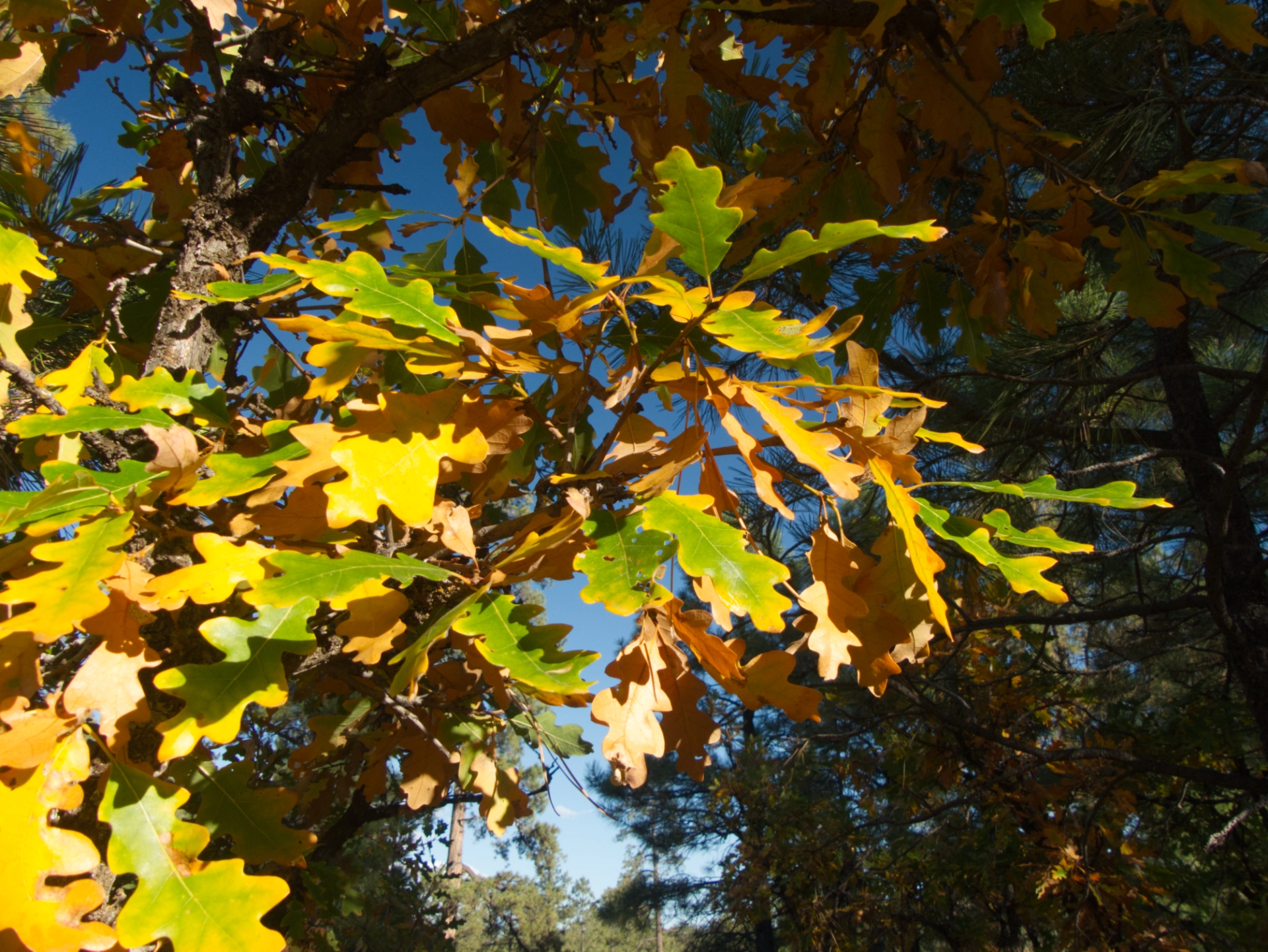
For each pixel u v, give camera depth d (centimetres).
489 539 65
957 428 218
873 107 99
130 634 51
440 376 91
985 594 273
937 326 118
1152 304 94
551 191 115
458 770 84
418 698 82
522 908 1318
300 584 51
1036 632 310
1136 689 354
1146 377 158
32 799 46
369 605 53
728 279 191
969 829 304
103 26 99
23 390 66
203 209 87
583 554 54
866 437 65
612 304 61
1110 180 154
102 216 81
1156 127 139
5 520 52
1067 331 198
